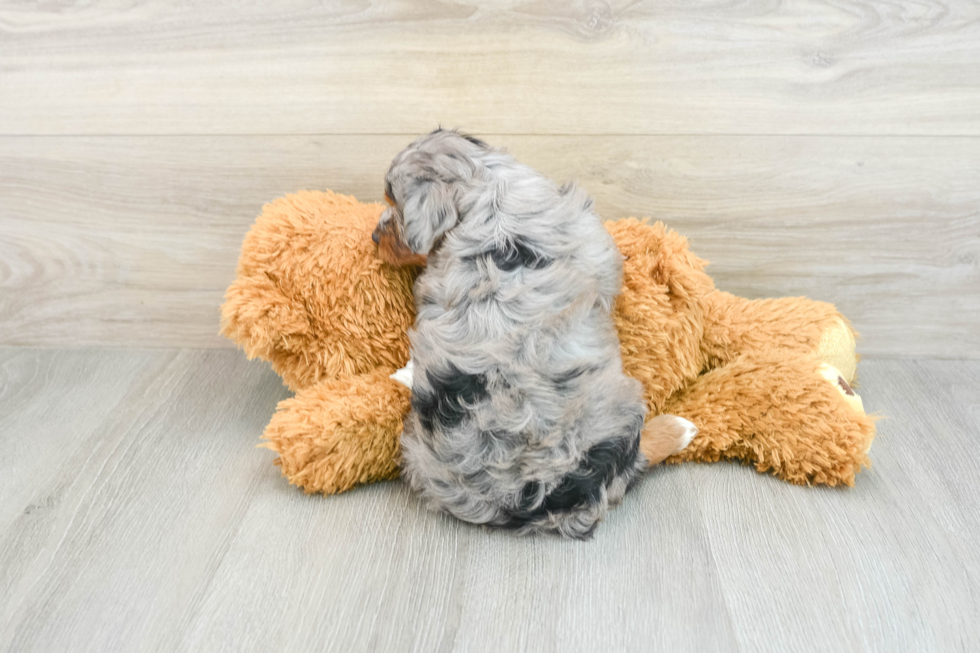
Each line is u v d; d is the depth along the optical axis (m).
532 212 1.10
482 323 1.06
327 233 1.25
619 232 1.30
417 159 1.12
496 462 1.04
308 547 1.10
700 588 1.02
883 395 1.50
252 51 1.41
